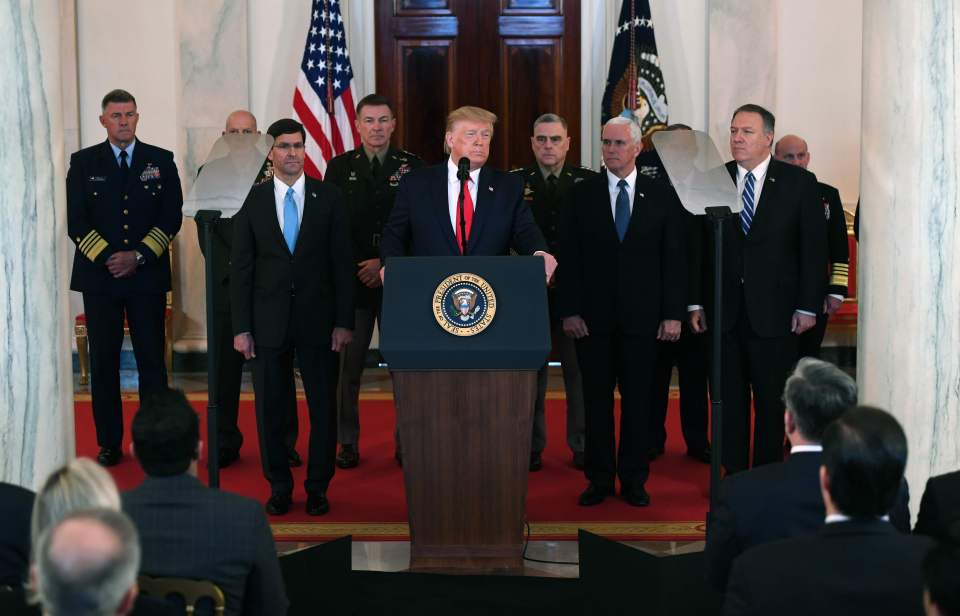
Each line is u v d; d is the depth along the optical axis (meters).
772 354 4.94
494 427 4.13
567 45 8.41
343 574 4.11
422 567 4.20
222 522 2.56
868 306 4.12
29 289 3.78
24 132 3.74
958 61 3.87
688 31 8.14
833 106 8.12
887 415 2.14
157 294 5.90
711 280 5.07
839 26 8.09
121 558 1.69
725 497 2.66
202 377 7.96
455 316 3.99
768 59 8.01
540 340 3.98
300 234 4.93
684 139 4.27
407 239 4.67
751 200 4.97
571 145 8.47
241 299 4.95
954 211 3.91
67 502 2.02
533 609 3.86
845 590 2.04
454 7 8.41
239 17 7.97
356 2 8.22
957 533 1.63
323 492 5.03
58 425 3.92
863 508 2.10
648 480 5.49
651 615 3.79
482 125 4.50
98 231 5.84
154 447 2.56
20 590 2.25
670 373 5.78
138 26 8.01
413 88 8.45
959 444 3.97
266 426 4.98
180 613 2.24
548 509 5.06
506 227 4.54
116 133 5.84
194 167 8.02
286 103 8.18
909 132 3.93
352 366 5.75
